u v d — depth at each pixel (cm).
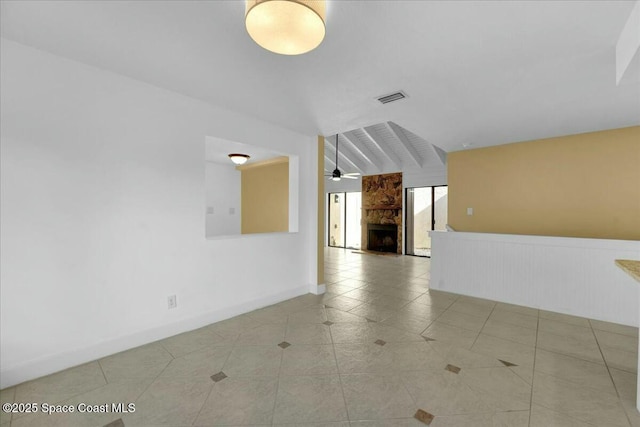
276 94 271
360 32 176
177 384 196
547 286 351
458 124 360
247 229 677
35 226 201
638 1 149
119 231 239
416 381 201
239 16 163
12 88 192
